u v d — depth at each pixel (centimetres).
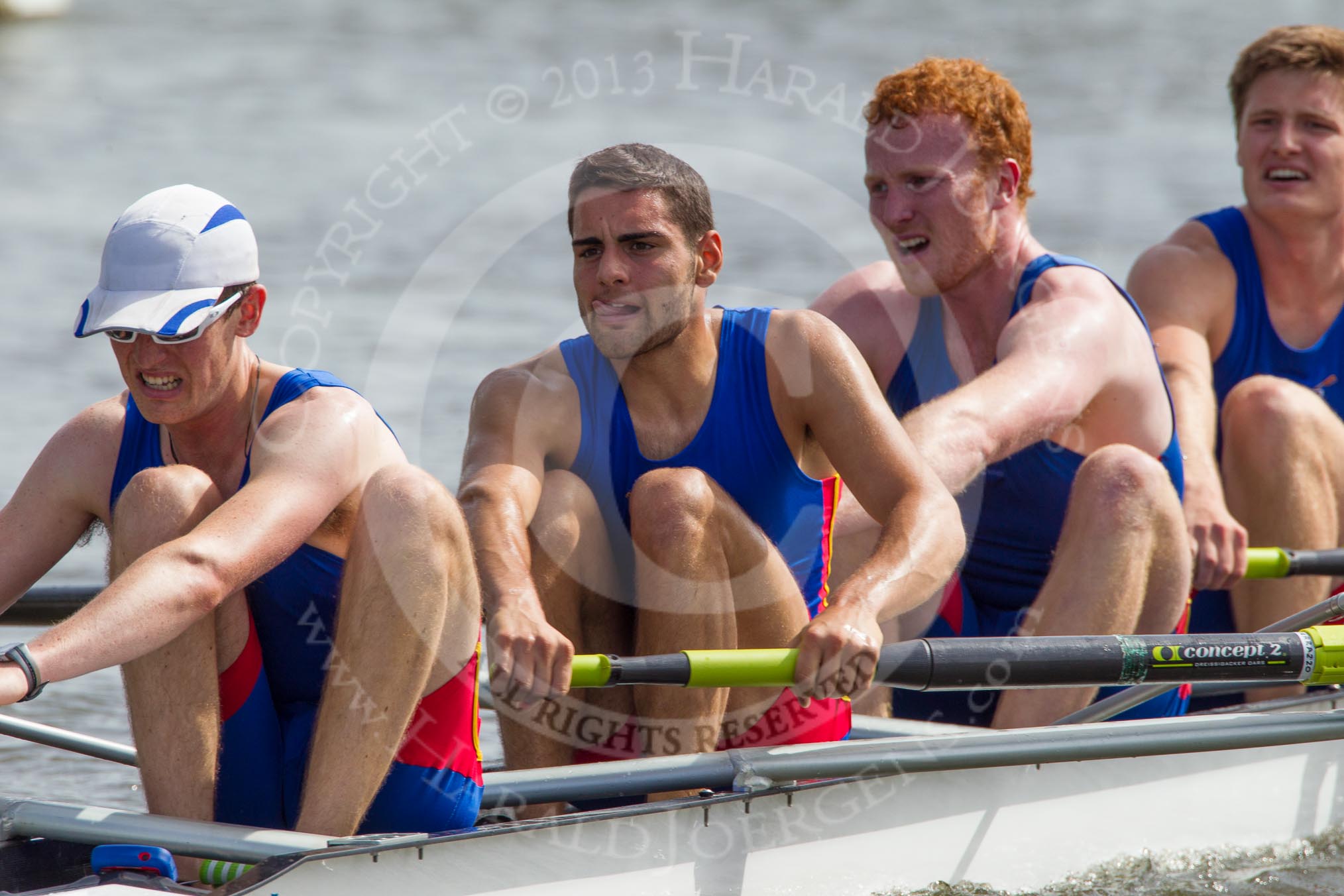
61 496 1296
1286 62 1934
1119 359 1686
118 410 1297
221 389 1223
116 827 1142
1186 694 1716
